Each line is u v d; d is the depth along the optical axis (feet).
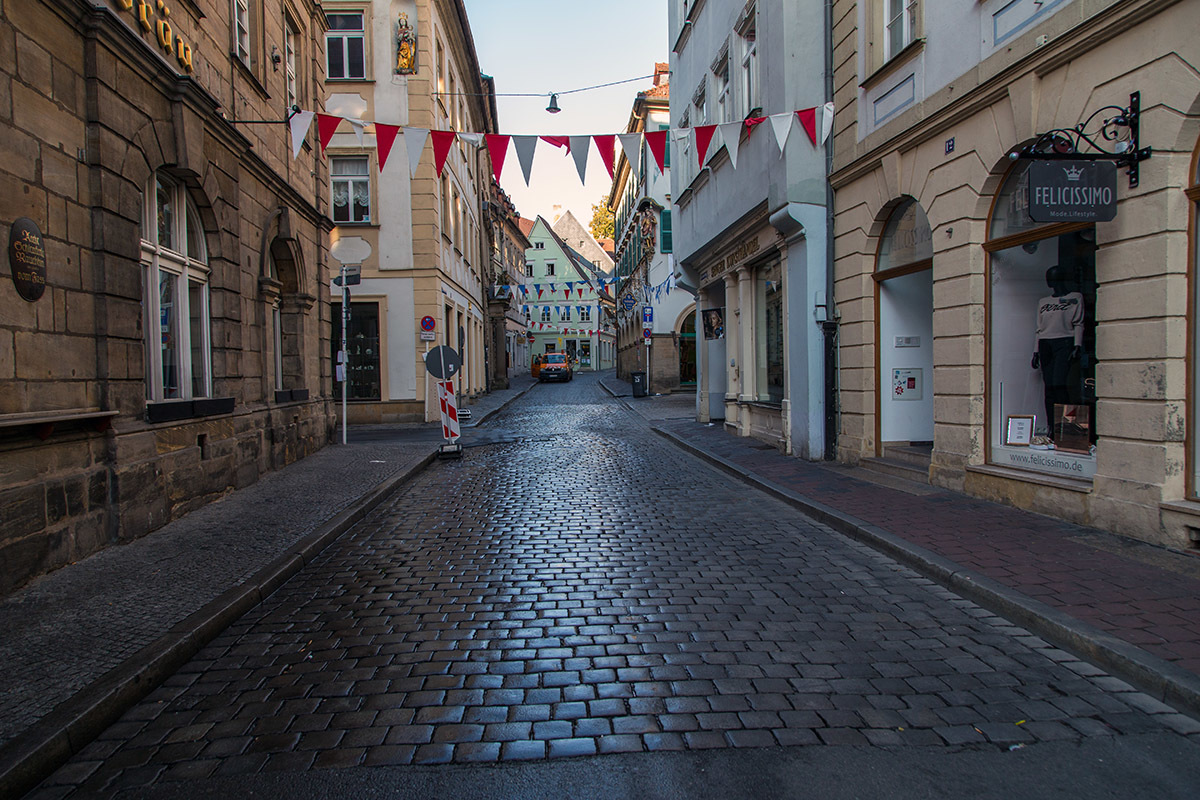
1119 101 18.16
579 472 35.65
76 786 9.32
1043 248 22.17
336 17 63.46
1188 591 14.65
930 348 32.07
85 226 19.15
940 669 12.32
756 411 45.73
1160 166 17.16
